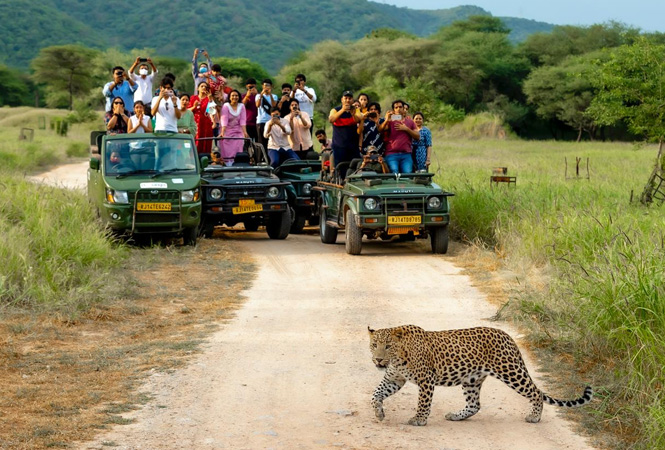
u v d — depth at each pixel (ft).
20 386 27.25
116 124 62.69
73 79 450.30
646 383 25.20
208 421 24.29
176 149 57.52
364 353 31.89
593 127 289.12
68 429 23.39
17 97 513.86
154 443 22.44
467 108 344.69
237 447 22.22
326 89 369.91
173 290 43.09
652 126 69.87
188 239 56.13
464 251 54.70
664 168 69.87
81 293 39.24
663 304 28.25
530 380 24.45
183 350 32.04
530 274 44.29
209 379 28.43
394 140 58.75
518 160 134.00
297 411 25.31
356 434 23.30
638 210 53.47
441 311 38.70
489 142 216.74
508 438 23.22
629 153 154.61
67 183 100.63
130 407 25.45
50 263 41.73
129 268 47.80
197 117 68.28
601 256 35.99
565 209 54.34
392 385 24.09
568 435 23.57
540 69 311.88
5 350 31.30
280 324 36.47
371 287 44.34
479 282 45.11
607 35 363.15
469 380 24.16
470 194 62.75
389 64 362.12
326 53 380.58
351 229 54.13
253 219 63.52
